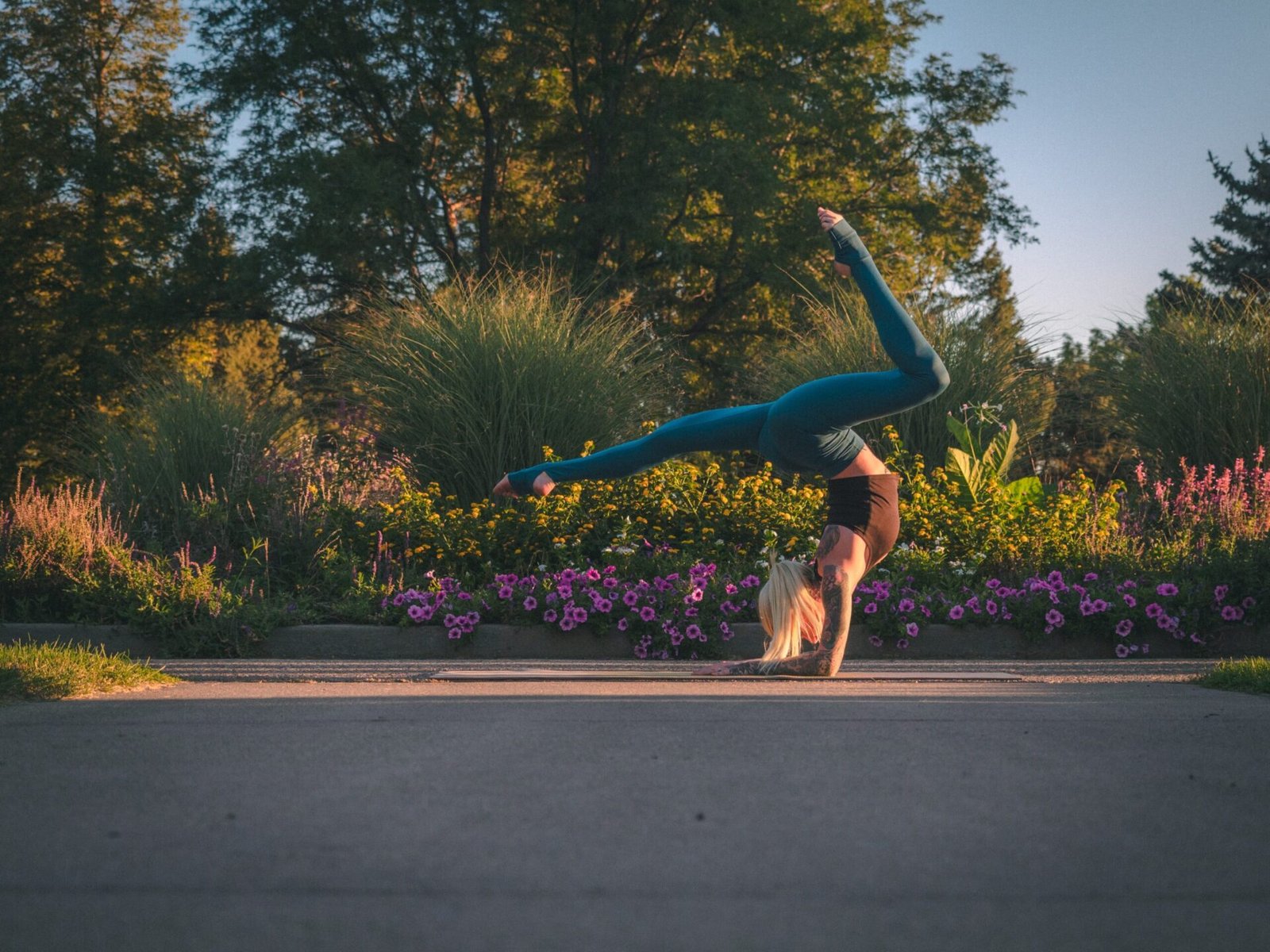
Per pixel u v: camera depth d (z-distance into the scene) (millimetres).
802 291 21531
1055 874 2074
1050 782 2820
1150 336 11211
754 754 3184
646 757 3148
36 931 1782
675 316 24281
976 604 7055
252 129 21609
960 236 25656
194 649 6785
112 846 2244
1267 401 10188
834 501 5258
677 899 1938
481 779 2859
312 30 21094
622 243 21406
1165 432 10570
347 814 2502
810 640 5418
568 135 23016
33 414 24297
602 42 21766
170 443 9758
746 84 21625
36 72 24438
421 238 22234
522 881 2033
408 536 8266
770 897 1948
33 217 24891
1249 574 7113
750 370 13406
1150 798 2650
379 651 6879
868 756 3158
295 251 20453
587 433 9945
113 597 7129
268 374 22391
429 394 9953
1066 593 7090
